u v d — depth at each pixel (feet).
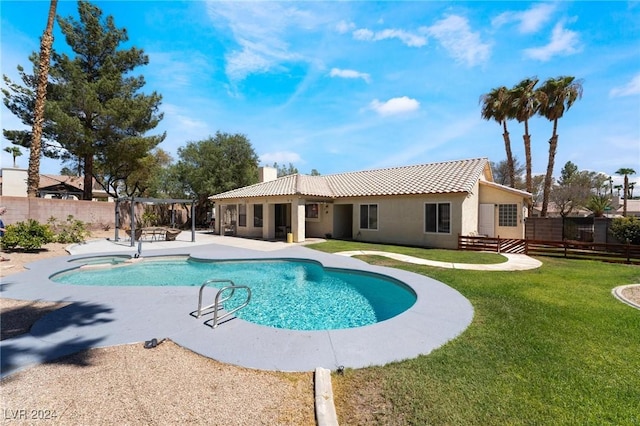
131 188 123.54
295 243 66.23
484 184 66.08
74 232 63.82
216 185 110.83
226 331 18.92
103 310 22.53
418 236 62.28
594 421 10.92
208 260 46.96
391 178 74.79
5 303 24.09
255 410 11.60
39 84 61.67
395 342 17.43
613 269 39.04
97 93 75.31
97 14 81.51
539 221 68.74
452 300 25.46
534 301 25.13
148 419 10.94
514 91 82.99
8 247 45.34
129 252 51.13
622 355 15.83
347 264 41.68
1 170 116.26
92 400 11.99
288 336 18.26
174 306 23.61
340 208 79.46
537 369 14.38
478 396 12.30
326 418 11.00
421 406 11.73
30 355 15.52
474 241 54.95
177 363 15.01
